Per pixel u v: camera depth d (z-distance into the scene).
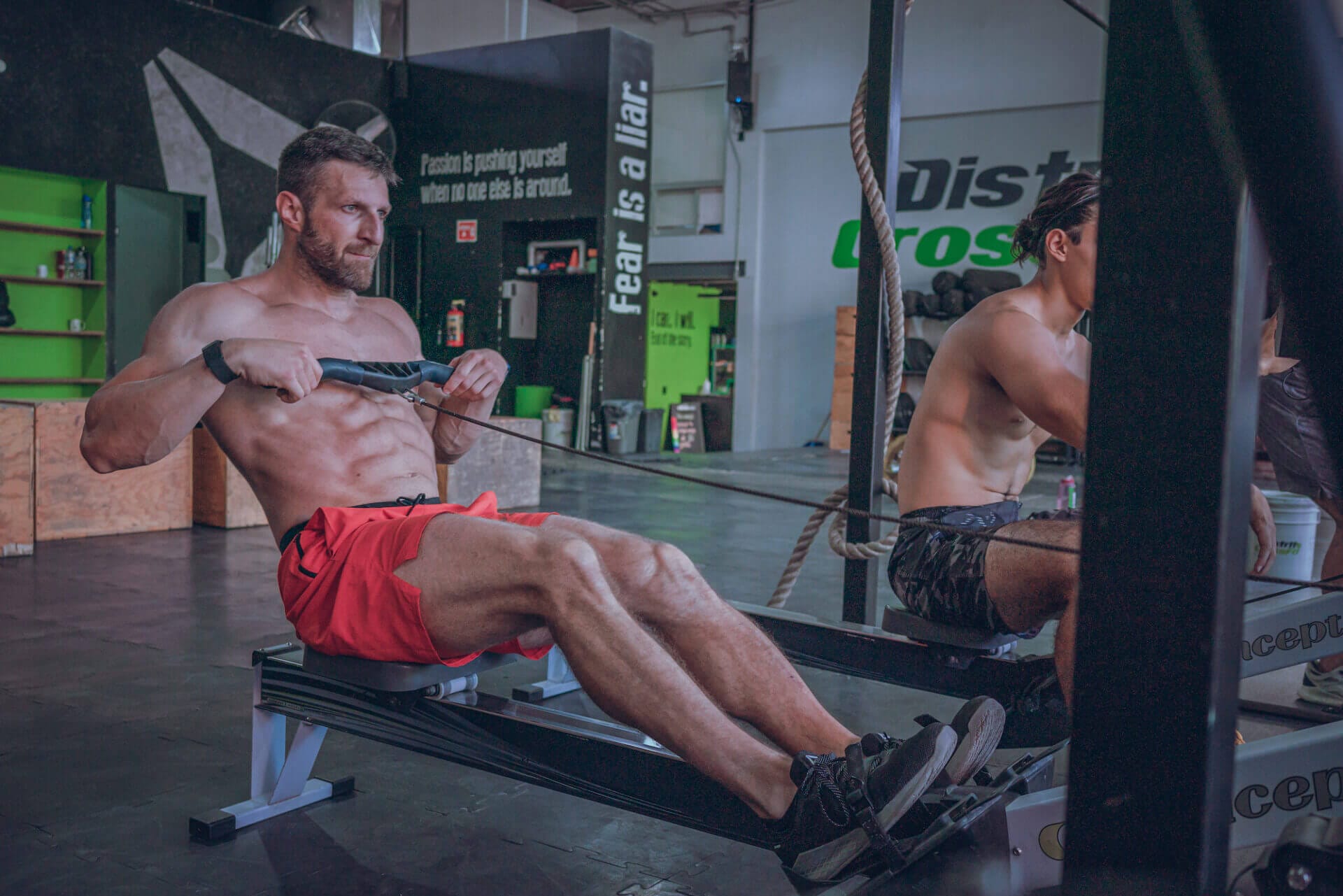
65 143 9.49
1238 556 0.74
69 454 5.60
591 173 11.13
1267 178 0.55
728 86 14.53
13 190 9.49
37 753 2.49
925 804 1.42
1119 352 0.76
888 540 2.59
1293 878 1.02
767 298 14.91
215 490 6.07
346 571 1.78
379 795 2.29
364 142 2.06
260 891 1.82
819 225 14.45
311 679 2.04
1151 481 0.75
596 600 1.53
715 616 1.71
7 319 9.15
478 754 1.81
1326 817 1.07
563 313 12.22
